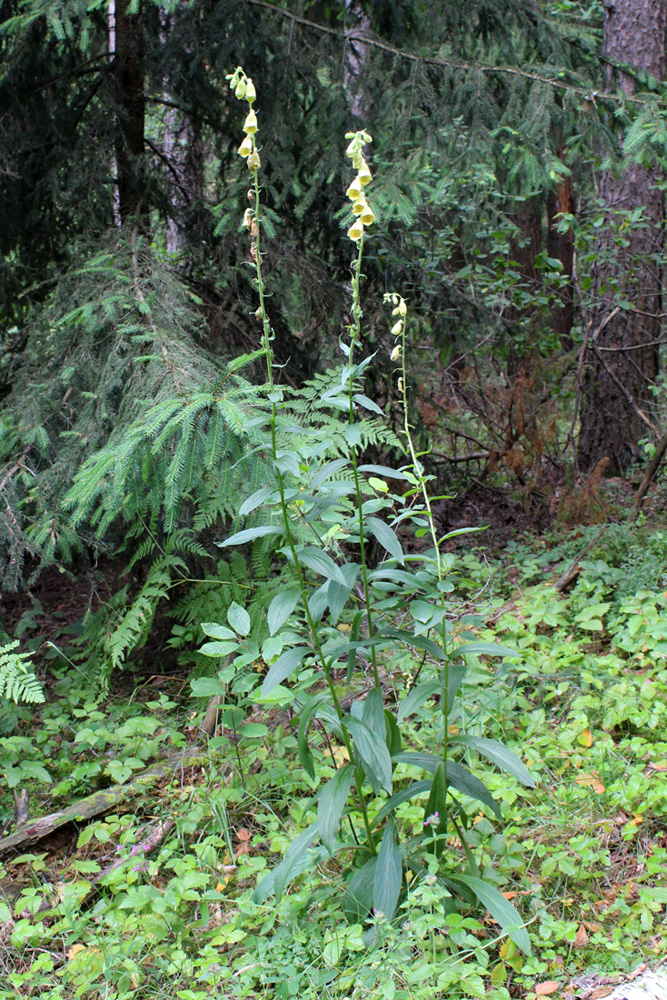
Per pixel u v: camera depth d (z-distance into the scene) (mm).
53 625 4488
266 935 2307
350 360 2006
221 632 2746
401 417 4895
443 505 6004
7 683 2990
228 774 3104
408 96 4129
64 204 4184
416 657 3527
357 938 1999
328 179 4227
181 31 4152
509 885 2402
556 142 4148
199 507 3676
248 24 4156
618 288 6586
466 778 2115
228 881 2523
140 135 4465
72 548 3893
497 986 2055
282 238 4504
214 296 4535
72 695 3734
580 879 2393
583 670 3404
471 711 3113
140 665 4180
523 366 6137
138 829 2834
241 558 3926
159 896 2385
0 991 2182
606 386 6973
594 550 4746
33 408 3385
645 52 7152
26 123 4340
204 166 4844
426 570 2275
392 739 2299
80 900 2447
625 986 2004
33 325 3787
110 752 3377
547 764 2912
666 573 4113
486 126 4070
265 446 2047
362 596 3451
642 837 2566
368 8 4516
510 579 4801
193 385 3004
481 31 4480
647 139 3879
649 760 2875
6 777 3051
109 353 3357
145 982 2207
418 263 5066
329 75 4227
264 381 4477
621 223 6977
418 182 4012
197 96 4379
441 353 5512
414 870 2215
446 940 2123
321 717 2207
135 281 3549
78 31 4188
